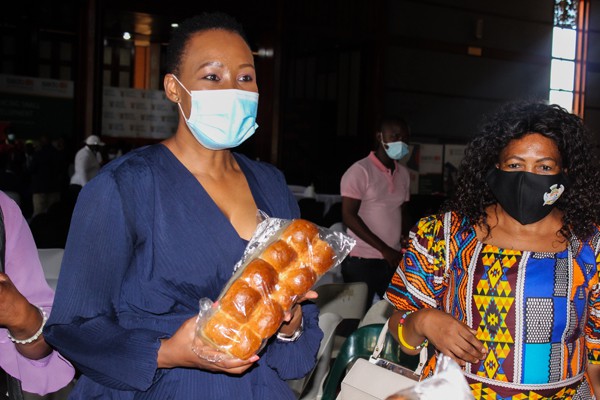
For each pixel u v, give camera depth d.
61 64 19.95
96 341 1.47
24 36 19.02
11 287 1.56
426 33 17.34
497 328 1.93
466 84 17.98
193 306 1.56
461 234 2.04
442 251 2.06
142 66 21.31
